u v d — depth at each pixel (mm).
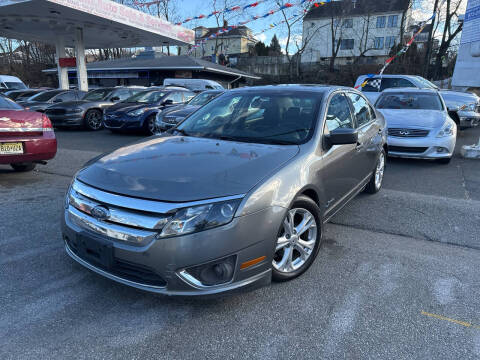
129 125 10320
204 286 2193
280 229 2422
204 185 2250
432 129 6594
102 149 8281
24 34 19500
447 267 3068
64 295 2572
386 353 2074
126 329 2238
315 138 3041
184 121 3834
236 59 39656
